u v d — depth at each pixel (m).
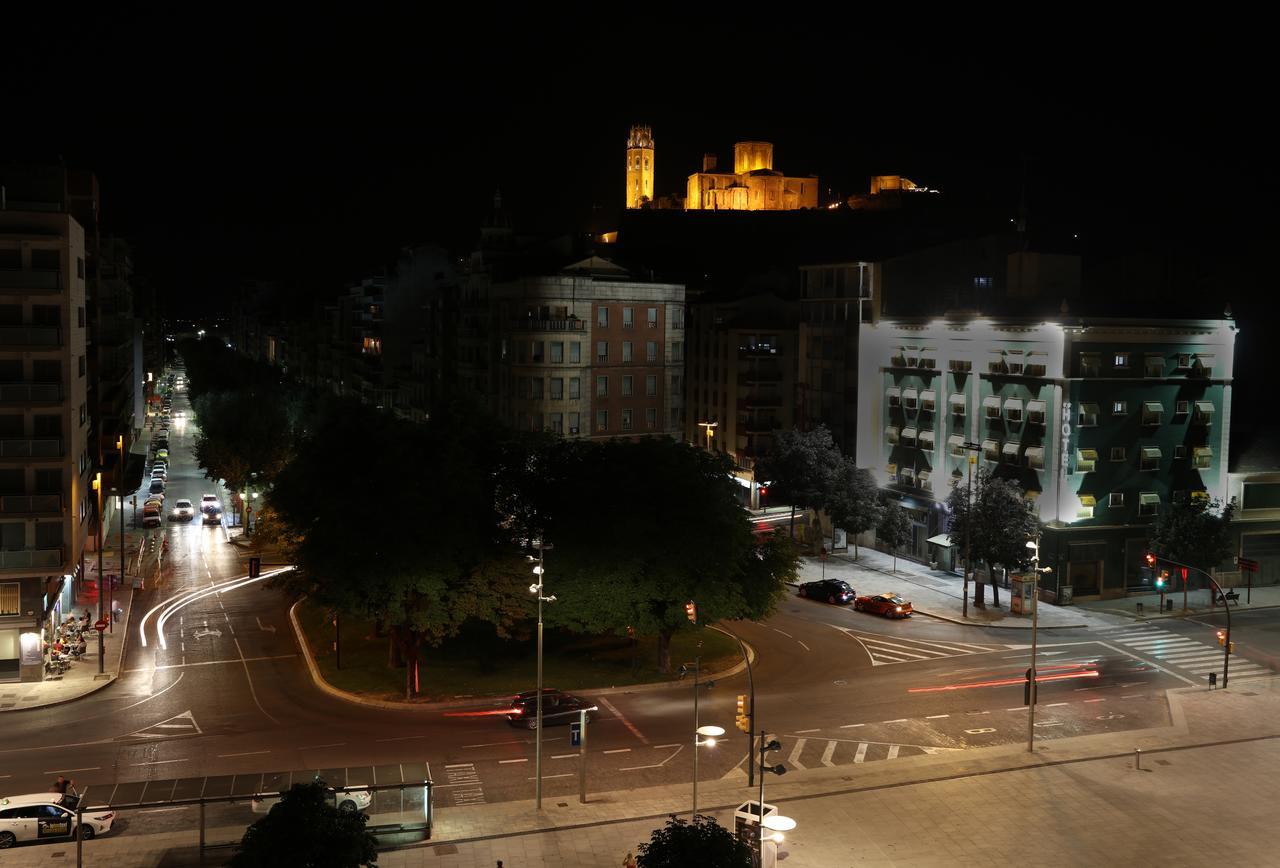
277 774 46.09
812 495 100.62
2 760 52.94
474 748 55.38
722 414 135.00
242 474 110.81
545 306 111.12
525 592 64.06
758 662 71.12
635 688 65.25
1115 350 86.38
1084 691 65.50
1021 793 50.28
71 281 70.81
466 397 73.19
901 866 43.06
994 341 92.38
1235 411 97.81
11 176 70.94
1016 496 83.56
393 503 61.00
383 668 67.88
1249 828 46.84
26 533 67.75
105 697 63.00
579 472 68.06
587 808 48.00
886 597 83.69
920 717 60.72
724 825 45.94
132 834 44.31
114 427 110.31
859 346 109.19
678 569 64.25
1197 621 81.69
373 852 36.28
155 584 91.19
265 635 76.38
